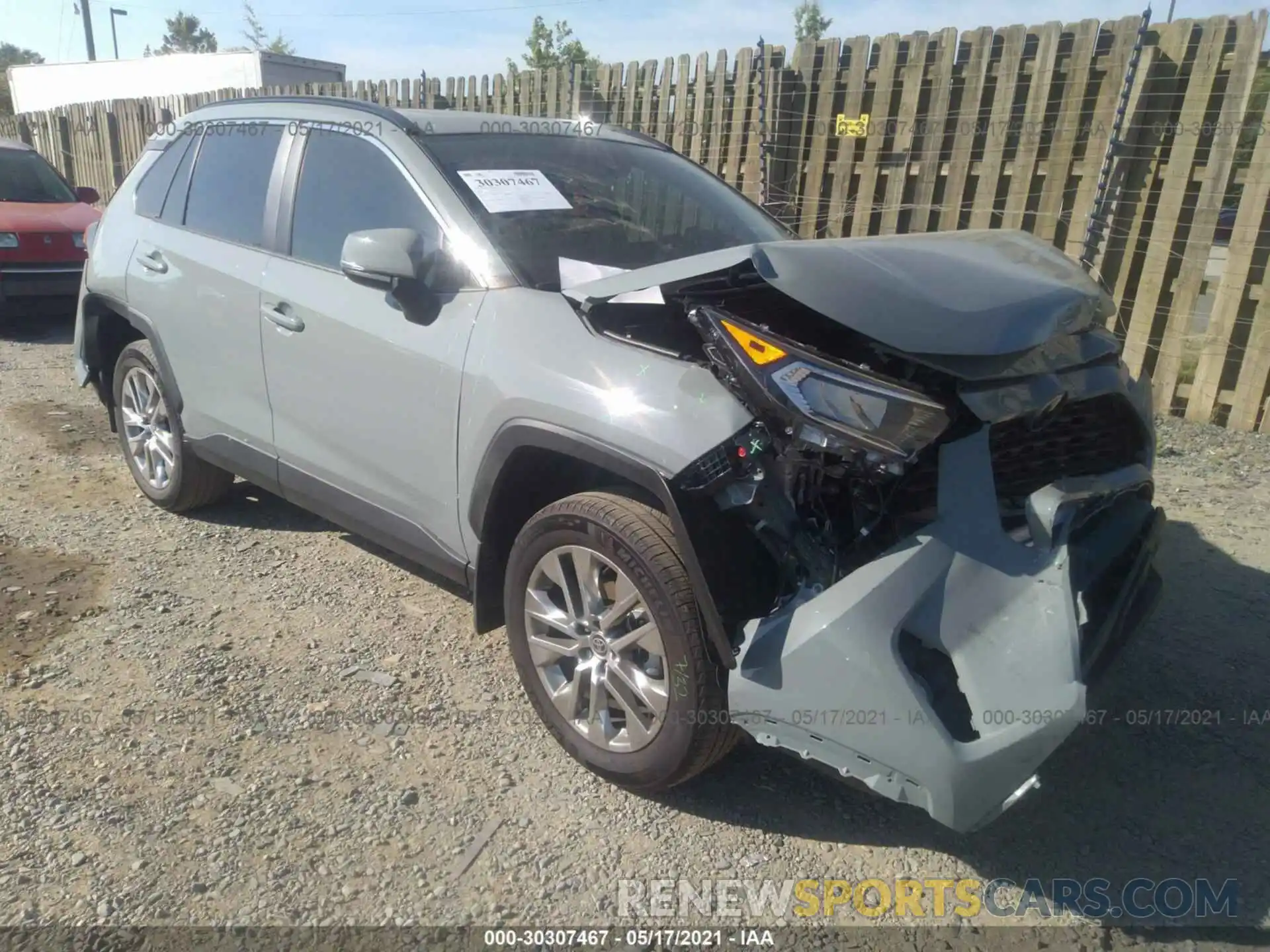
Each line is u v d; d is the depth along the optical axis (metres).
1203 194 6.36
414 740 3.15
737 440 2.48
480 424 3.04
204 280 4.18
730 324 2.57
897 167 7.66
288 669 3.53
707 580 2.52
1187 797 2.98
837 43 7.85
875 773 2.38
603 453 2.68
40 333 9.34
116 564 4.32
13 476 5.38
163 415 4.77
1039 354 2.70
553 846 2.71
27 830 2.69
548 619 2.98
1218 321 6.48
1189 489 5.50
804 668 2.41
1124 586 2.72
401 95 12.16
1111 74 6.67
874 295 2.52
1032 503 2.48
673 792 2.94
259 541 4.64
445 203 3.37
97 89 24.25
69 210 9.71
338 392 3.60
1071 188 7.03
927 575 2.40
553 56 29.16
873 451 2.37
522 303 3.06
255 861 2.61
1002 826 2.85
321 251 3.75
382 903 2.50
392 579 4.27
